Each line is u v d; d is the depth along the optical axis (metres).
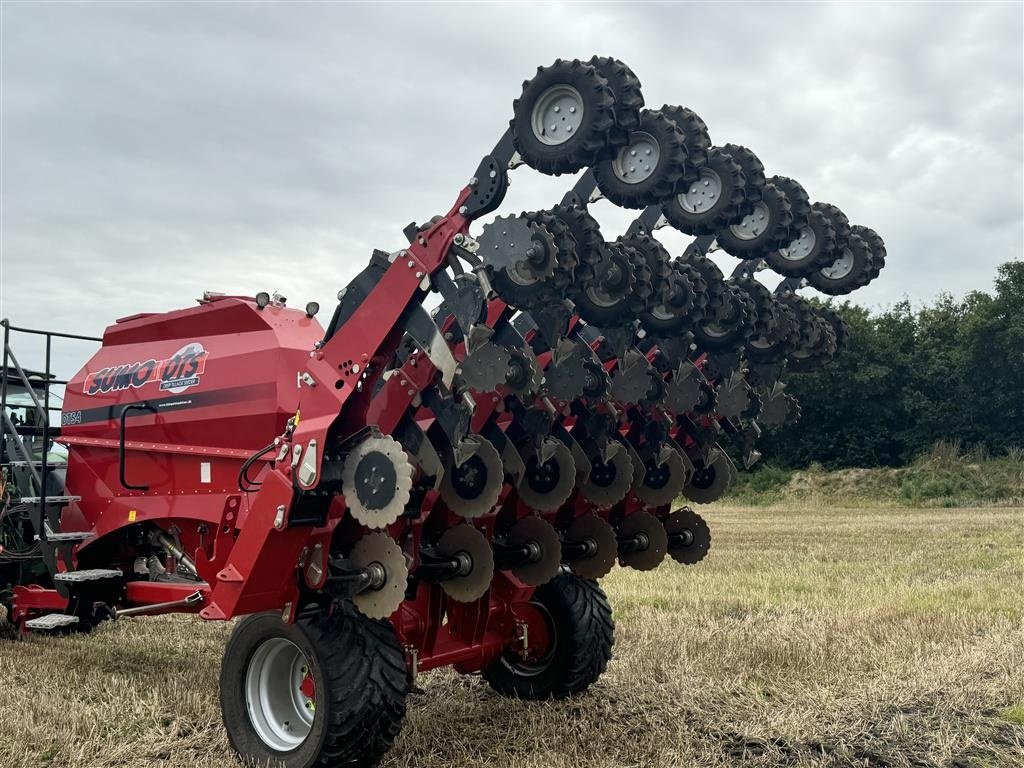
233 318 6.27
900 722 5.64
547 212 4.71
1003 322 36.03
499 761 5.11
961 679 6.51
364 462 4.49
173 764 4.98
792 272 6.59
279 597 4.75
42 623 6.70
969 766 5.01
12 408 8.09
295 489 4.53
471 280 4.48
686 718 5.83
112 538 6.86
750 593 10.61
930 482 31.39
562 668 6.23
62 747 5.18
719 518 24.75
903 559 14.30
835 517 24.80
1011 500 29.64
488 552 5.14
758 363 6.60
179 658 7.47
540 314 5.16
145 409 6.52
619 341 5.75
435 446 5.27
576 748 5.23
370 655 4.71
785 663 7.08
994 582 11.45
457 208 4.55
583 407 5.87
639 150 4.61
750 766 5.02
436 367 4.62
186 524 6.31
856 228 7.02
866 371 36.47
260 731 5.00
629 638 7.98
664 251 5.26
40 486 7.21
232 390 6.00
